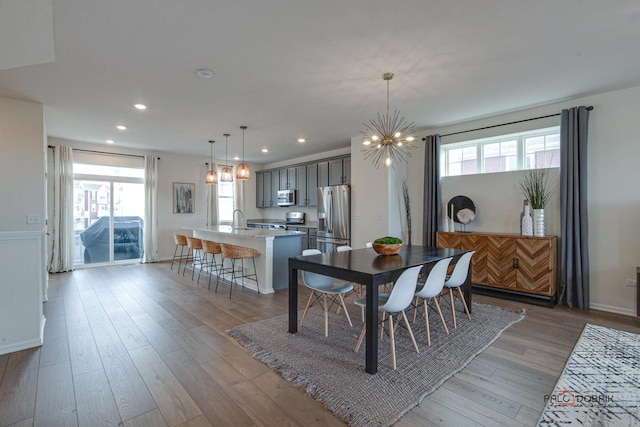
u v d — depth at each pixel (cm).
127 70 305
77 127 512
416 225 546
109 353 265
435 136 507
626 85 350
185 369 239
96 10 211
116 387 215
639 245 354
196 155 776
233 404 197
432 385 216
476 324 328
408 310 370
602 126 374
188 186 775
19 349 269
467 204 485
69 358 256
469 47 266
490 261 432
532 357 257
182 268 647
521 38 252
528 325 327
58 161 592
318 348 272
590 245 383
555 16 223
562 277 391
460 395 205
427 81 334
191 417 185
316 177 714
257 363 249
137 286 496
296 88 352
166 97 377
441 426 176
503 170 464
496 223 462
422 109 427
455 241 466
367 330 233
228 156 793
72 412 189
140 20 224
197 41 254
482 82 338
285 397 205
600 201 376
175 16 220
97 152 651
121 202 690
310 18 224
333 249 627
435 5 210
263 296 441
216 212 810
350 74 316
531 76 323
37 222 394
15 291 269
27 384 218
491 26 235
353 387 213
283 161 863
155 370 238
